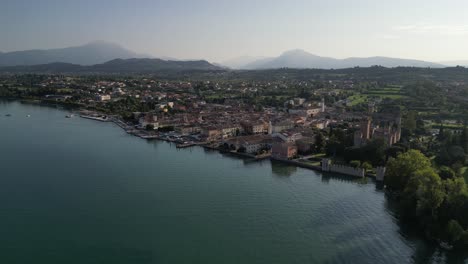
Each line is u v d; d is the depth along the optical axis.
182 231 157.62
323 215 173.50
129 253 140.75
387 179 199.88
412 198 165.75
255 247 145.38
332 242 148.88
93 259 136.62
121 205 182.88
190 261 135.75
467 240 138.62
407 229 159.00
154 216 171.12
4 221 165.12
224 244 147.50
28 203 184.12
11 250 142.00
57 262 134.75
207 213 174.88
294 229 159.62
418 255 139.88
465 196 150.88
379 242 148.62
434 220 150.88
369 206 183.75
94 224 163.25
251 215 173.12
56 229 158.50
